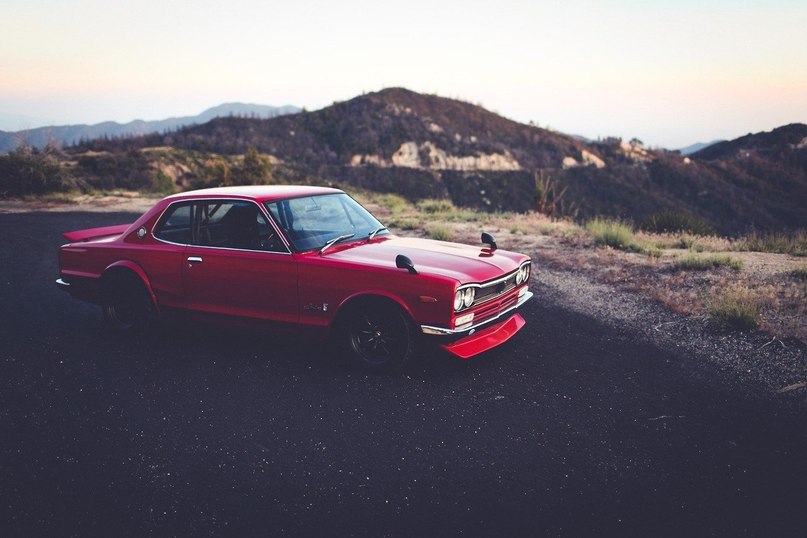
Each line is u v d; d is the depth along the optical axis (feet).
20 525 9.12
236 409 13.52
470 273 14.80
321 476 10.59
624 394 14.19
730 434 12.01
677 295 22.79
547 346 17.93
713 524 8.97
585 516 9.25
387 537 8.77
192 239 17.33
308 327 15.81
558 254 32.76
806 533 8.70
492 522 9.12
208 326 17.61
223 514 9.43
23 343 18.49
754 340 17.54
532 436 12.05
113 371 16.01
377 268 14.62
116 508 9.61
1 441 12.00
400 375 15.47
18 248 37.29
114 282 18.71
